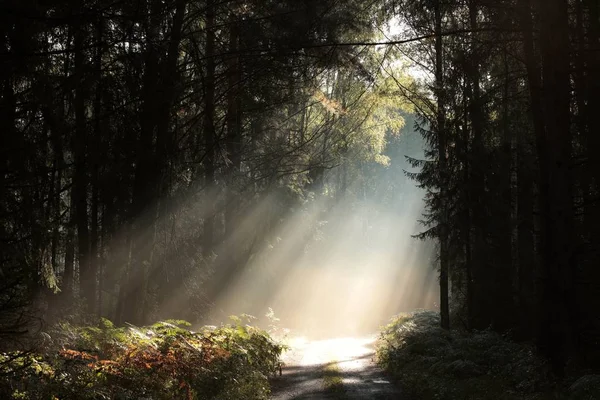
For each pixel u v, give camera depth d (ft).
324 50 49.73
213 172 68.74
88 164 43.88
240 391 37.17
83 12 30.30
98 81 41.78
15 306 22.12
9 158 24.38
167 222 53.26
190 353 37.60
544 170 48.52
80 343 31.60
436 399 41.50
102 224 57.82
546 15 42.93
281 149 85.20
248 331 54.19
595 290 48.80
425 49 80.18
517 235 77.20
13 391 22.17
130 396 27.43
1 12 23.91
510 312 72.64
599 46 48.80
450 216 76.69
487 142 77.30
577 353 42.22
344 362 66.90
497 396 39.75
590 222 51.70
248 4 54.49
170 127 55.01
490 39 53.42
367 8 57.26
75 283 67.62
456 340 65.62
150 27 41.73
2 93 25.32
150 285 54.44
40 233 24.81
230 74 54.85
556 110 43.39
